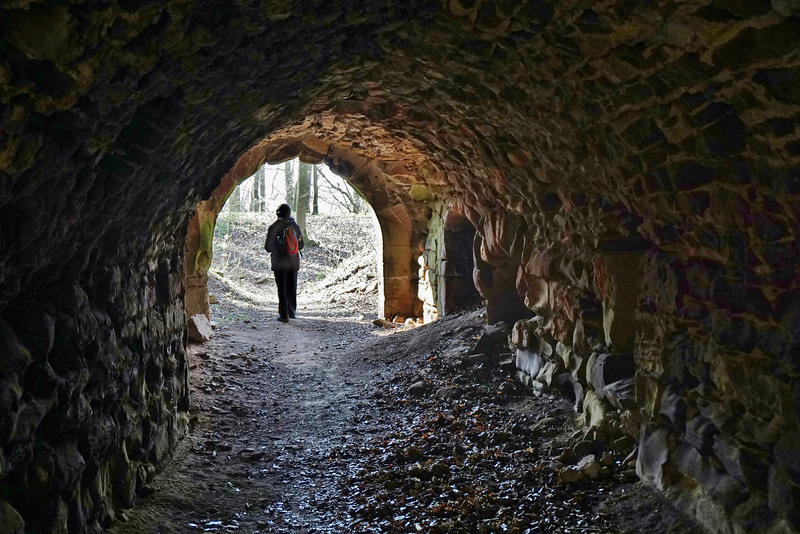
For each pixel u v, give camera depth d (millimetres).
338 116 6070
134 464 3586
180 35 2160
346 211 24906
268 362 7582
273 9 2438
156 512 3490
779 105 2182
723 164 2646
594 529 3385
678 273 3447
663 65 2561
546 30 2816
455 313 8516
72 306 2670
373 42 3334
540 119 3875
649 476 3695
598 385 4348
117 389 3275
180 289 5031
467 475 4168
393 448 4734
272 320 10516
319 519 3674
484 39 3166
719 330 3023
